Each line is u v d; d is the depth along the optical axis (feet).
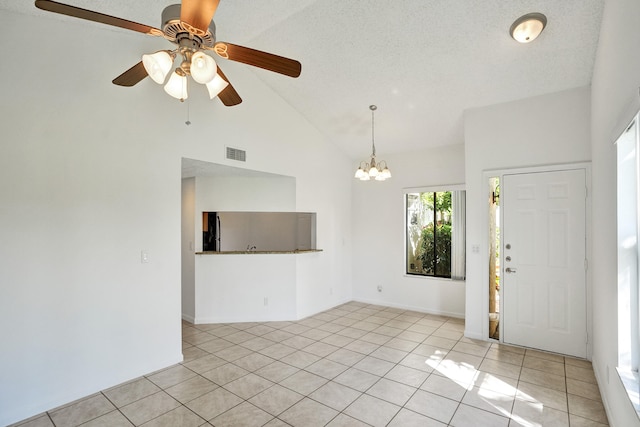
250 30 10.59
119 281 9.58
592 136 10.48
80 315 8.84
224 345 12.41
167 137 10.71
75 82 8.80
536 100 11.94
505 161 12.51
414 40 10.27
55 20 8.52
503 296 12.60
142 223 10.09
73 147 8.76
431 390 9.12
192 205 15.42
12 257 7.83
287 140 15.07
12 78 7.88
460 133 15.12
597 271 9.56
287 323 15.08
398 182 17.85
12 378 7.79
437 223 16.94
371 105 14.06
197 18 5.03
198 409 8.21
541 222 11.84
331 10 9.70
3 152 7.73
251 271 15.39
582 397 8.75
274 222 15.83
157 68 5.59
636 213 6.55
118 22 5.41
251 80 13.43
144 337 10.10
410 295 17.39
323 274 17.34
